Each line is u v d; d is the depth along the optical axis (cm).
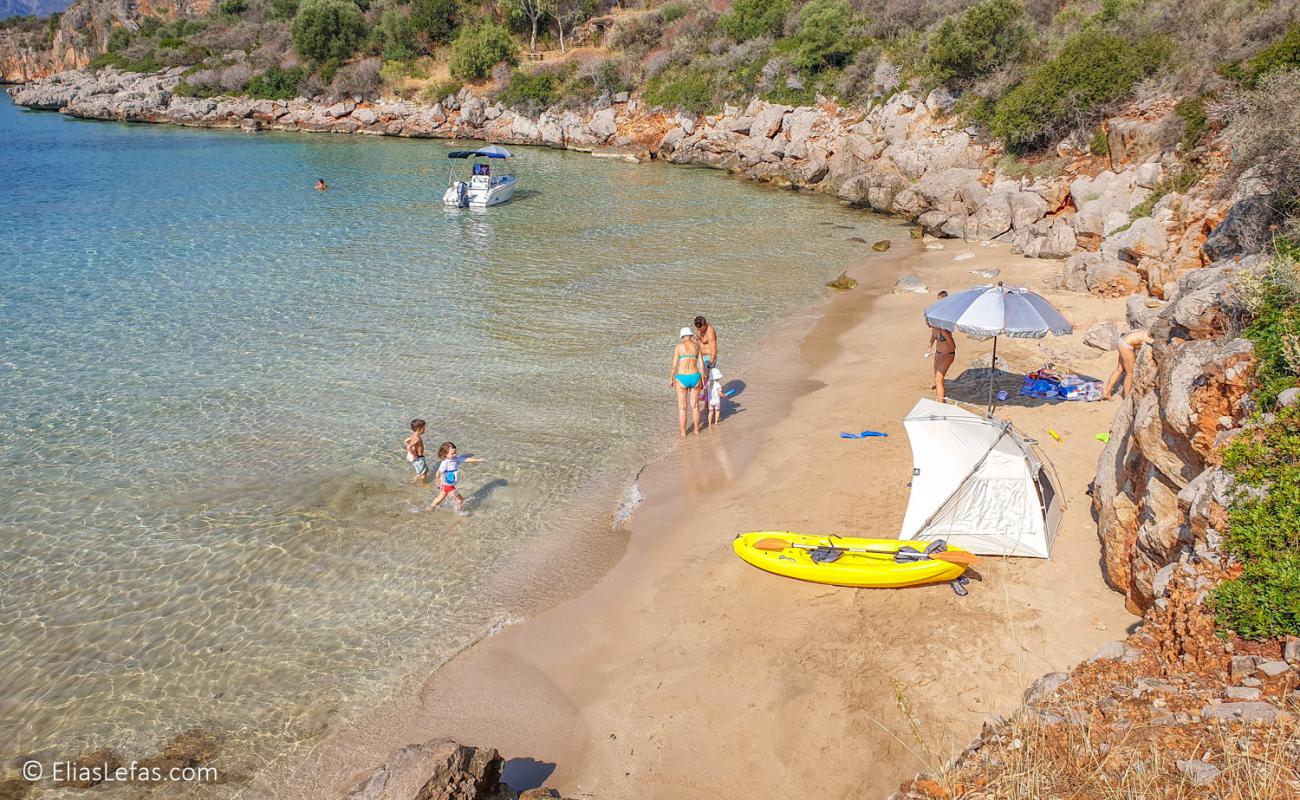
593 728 901
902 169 3900
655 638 1032
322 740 895
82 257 2805
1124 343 1462
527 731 901
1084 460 1325
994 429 1139
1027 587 1039
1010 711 852
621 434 1585
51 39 12300
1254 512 789
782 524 1251
